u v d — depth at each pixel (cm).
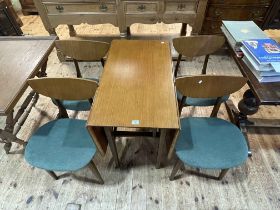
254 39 133
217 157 117
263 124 173
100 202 141
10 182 151
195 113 203
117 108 111
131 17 227
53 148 123
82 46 162
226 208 138
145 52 157
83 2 214
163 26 359
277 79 115
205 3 216
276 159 163
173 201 141
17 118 160
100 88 123
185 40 164
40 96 219
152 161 163
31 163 117
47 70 260
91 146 124
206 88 124
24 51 154
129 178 153
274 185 148
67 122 138
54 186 149
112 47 163
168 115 108
